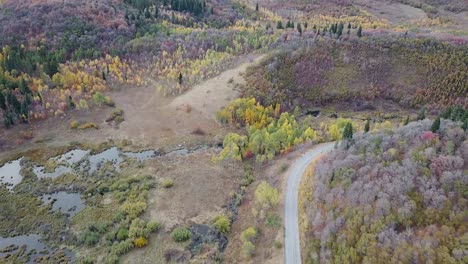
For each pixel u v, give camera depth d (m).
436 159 64.75
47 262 73.00
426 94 133.25
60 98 126.81
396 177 64.62
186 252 74.62
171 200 89.44
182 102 130.88
